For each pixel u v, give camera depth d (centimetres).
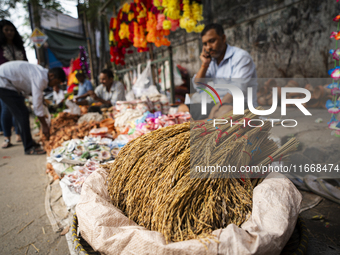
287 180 108
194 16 269
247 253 75
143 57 639
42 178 282
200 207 95
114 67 632
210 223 90
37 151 379
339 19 186
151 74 442
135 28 369
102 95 475
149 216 100
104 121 305
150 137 132
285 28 392
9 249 162
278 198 96
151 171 110
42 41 706
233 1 458
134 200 109
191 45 511
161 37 334
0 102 418
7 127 429
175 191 96
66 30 832
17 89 355
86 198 110
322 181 195
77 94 578
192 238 84
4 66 333
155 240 83
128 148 133
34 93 345
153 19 326
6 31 374
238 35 470
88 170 181
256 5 422
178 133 131
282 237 83
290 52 394
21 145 445
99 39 783
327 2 337
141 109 293
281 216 89
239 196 99
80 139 257
